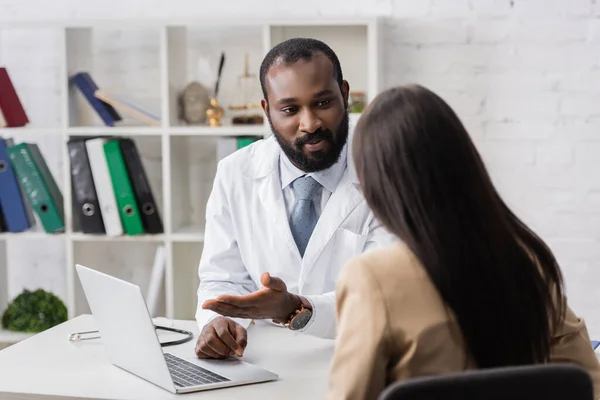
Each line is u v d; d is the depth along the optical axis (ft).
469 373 3.66
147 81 11.72
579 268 11.14
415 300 4.18
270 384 5.71
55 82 11.82
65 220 11.26
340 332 4.32
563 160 11.07
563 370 3.76
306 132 6.66
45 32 11.78
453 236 4.17
